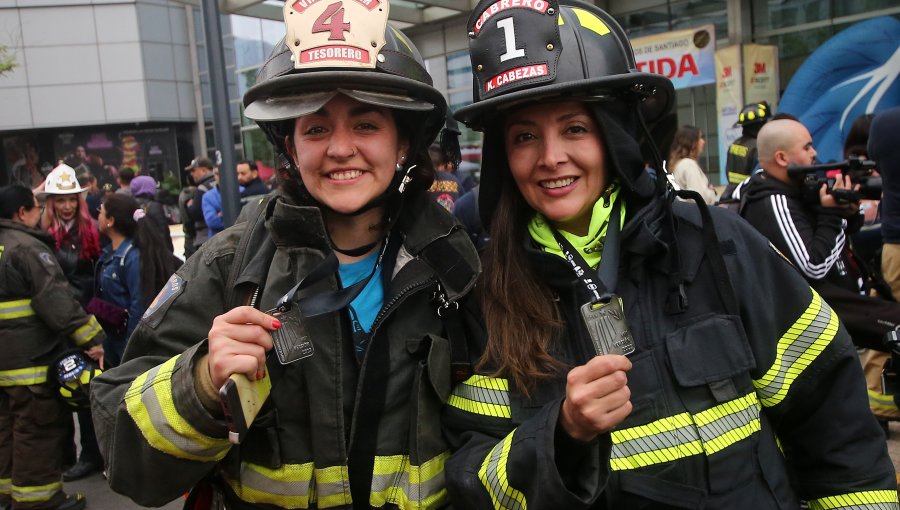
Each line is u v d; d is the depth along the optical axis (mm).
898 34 6590
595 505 1385
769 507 1369
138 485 1401
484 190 1634
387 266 1616
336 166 1500
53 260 3920
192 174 9766
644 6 8547
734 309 1403
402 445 1539
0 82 25828
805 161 3293
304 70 1446
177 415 1307
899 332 2844
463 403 1530
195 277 1548
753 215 3324
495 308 1504
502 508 1334
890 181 3629
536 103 1445
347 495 1485
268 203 1594
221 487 1571
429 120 1707
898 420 3811
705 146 7996
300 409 1497
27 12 25766
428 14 8250
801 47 7488
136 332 1521
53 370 3812
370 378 1513
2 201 4121
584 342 1447
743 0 7723
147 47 26797
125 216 4723
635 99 1522
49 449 3959
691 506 1335
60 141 27109
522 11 1398
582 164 1465
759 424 1397
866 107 6844
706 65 7711
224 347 1259
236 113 20578
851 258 3502
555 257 1466
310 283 1396
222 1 6227
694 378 1364
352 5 1475
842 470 1459
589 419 1188
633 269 1463
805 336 1464
